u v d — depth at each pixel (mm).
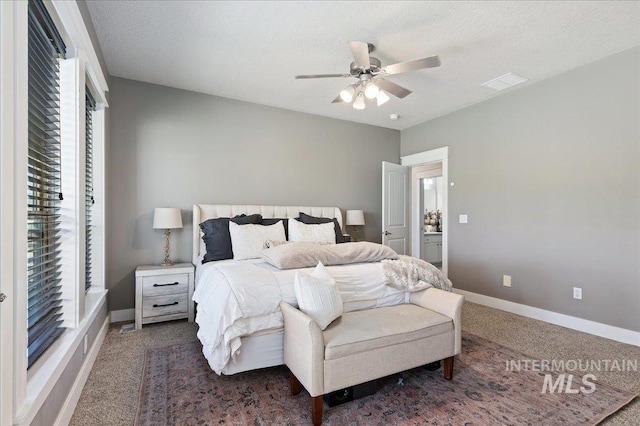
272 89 3773
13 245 1120
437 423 1739
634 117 2840
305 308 1950
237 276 2143
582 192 3184
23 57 1202
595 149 3090
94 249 2953
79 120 2021
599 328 3043
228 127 4035
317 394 1696
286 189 4445
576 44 2783
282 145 4414
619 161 2930
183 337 2938
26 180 1221
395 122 5082
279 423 1726
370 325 1985
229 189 4031
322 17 2414
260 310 2035
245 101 4141
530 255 3617
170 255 3674
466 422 1748
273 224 3656
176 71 3320
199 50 2906
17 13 1158
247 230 3361
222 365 1927
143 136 3562
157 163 3629
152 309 3227
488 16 2395
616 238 2947
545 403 1927
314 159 4676
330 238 3791
